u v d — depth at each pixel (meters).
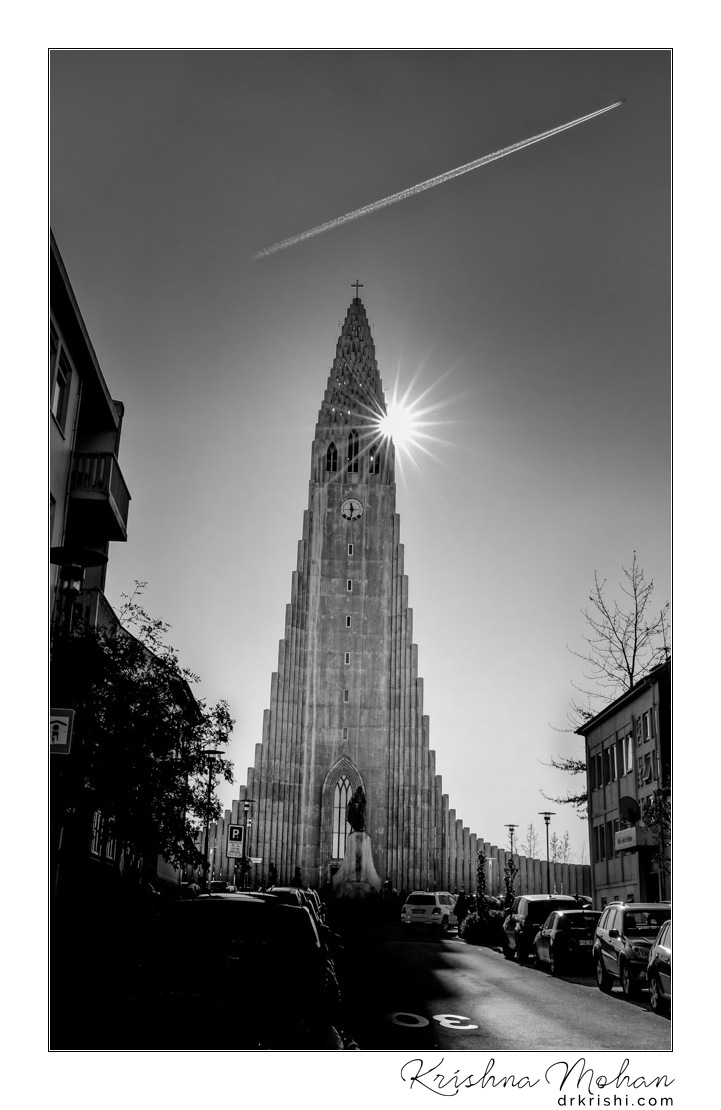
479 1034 14.52
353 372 113.25
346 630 104.19
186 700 21.84
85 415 27.69
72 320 23.12
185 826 21.09
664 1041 14.29
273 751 99.62
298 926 9.85
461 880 99.38
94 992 9.62
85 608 27.03
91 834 20.66
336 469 109.81
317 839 97.88
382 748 100.56
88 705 19.23
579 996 20.69
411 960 29.20
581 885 101.81
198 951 9.45
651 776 38.78
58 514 24.17
